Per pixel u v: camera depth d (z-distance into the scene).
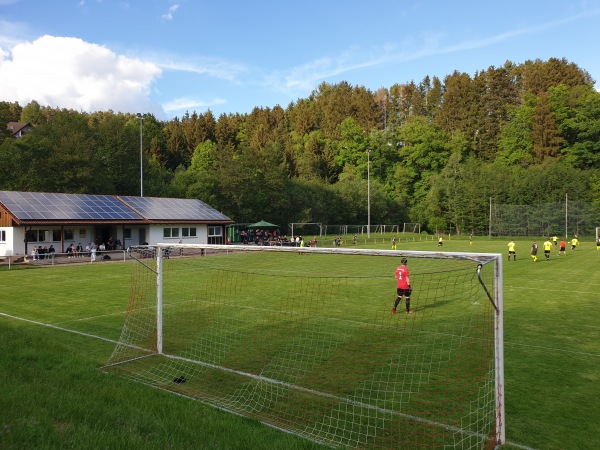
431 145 81.06
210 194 53.44
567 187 63.41
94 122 81.38
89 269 24.31
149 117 85.94
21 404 5.09
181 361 8.44
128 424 4.93
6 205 29.23
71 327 11.12
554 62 86.00
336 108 100.81
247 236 48.25
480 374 7.63
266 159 62.72
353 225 65.50
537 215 61.09
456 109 90.75
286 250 8.19
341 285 17.91
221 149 69.25
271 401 6.57
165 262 26.59
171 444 4.44
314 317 12.02
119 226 35.53
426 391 6.91
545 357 8.64
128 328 10.93
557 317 12.13
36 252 29.03
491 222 63.97
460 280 18.75
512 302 14.31
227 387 7.15
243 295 15.52
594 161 69.94
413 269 23.34
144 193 51.78
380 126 100.00
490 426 5.76
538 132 74.38
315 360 8.42
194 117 89.56
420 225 75.06
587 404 6.49
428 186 80.44
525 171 68.44
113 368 7.95
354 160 86.81
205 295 15.52
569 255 32.78
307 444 4.99
